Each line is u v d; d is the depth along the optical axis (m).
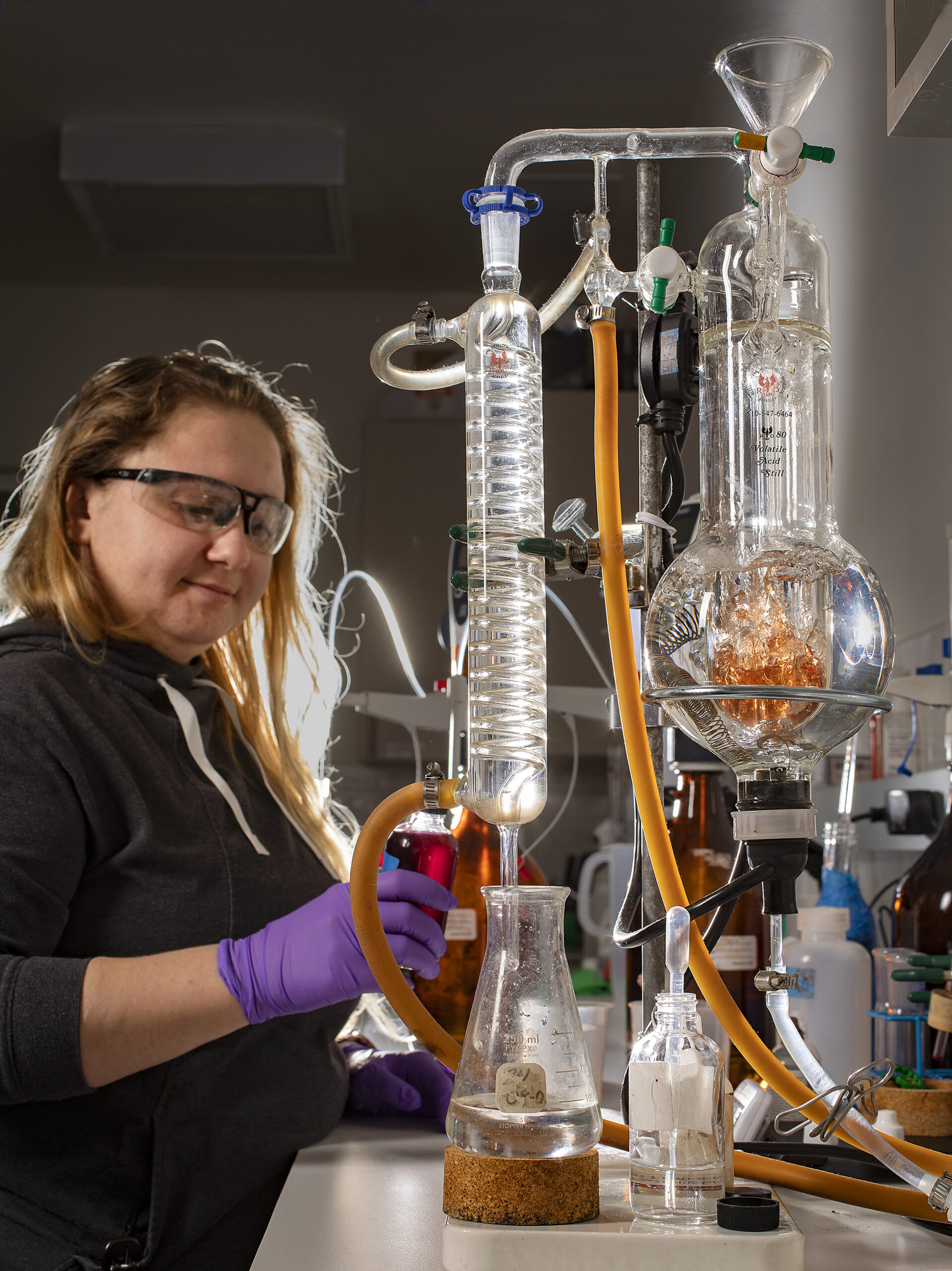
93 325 4.09
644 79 3.01
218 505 1.16
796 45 0.61
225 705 1.30
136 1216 0.95
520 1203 0.51
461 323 0.64
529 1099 0.53
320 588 3.75
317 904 0.87
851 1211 0.65
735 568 0.55
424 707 1.39
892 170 1.53
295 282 4.08
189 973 0.86
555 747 3.48
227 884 1.05
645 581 0.67
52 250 3.87
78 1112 0.95
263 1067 1.02
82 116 3.30
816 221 1.94
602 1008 1.08
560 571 0.65
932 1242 0.58
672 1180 0.52
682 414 0.66
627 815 2.08
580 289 0.65
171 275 4.02
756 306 0.59
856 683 0.56
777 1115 0.76
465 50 2.93
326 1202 0.72
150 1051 0.86
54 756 0.98
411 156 3.41
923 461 1.44
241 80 3.14
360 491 3.90
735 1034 0.58
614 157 0.64
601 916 2.40
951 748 1.08
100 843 1.01
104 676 1.12
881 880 1.57
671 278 0.61
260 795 1.28
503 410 0.60
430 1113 1.10
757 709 0.54
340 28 2.87
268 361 4.07
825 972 1.02
